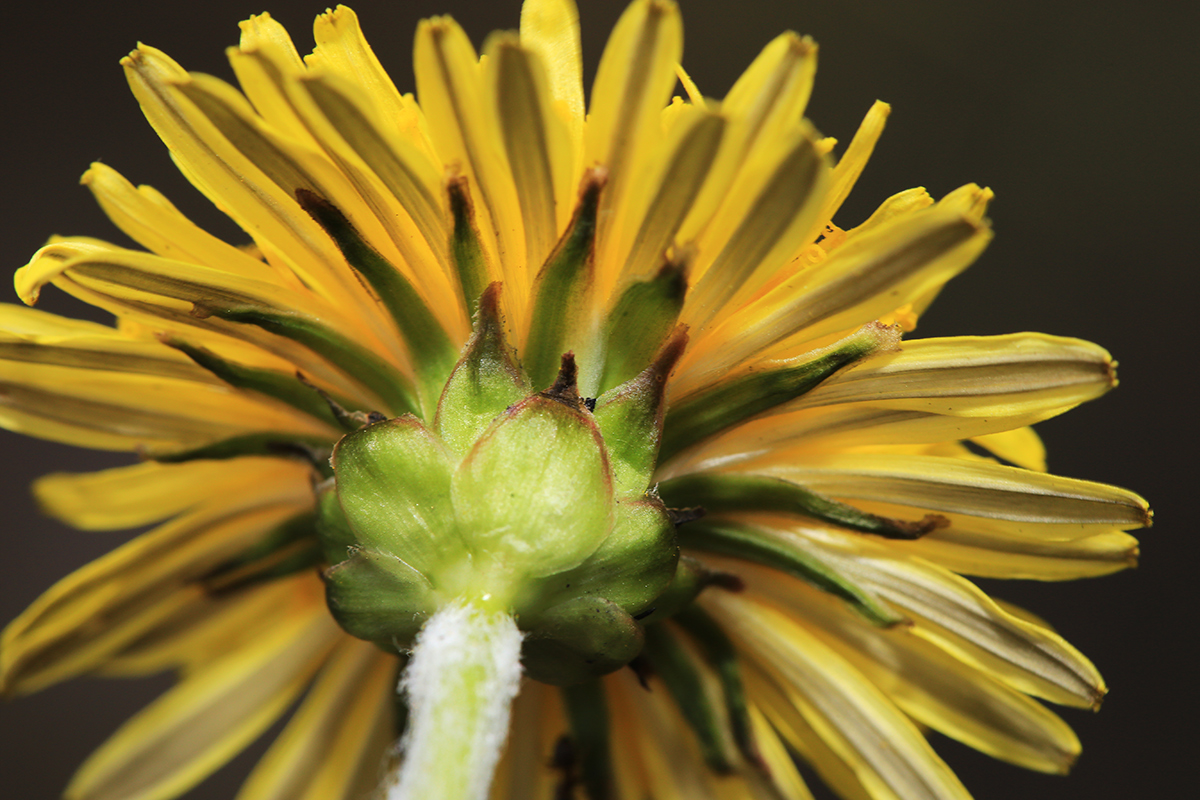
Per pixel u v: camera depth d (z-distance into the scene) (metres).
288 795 0.12
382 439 0.10
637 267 0.10
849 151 0.11
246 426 0.11
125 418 0.11
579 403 0.10
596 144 0.10
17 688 0.12
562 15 0.11
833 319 0.10
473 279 0.11
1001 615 0.11
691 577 0.11
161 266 0.11
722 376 0.11
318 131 0.10
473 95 0.10
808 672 0.11
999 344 0.11
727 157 0.10
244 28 0.11
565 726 0.12
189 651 0.12
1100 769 0.18
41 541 0.17
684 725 0.12
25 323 0.11
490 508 0.10
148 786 0.12
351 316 0.11
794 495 0.11
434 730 0.10
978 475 0.11
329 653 0.12
